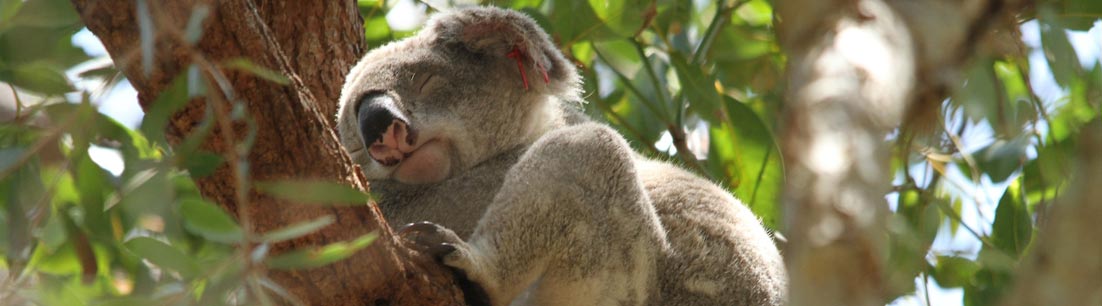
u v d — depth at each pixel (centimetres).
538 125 765
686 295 643
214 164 430
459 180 715
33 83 448
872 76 277
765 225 789
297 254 418
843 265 255
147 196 427
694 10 937
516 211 586
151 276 506
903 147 451
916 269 551
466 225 697
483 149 739
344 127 732
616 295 604
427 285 531
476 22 739
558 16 794
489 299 571
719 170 807
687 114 921
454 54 746
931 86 306
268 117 475
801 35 289
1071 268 289
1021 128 640
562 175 598
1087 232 290
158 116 413
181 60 439
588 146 609
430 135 711
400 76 724
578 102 837
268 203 480
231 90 421
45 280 460
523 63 746
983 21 318
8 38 442
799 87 280
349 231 498
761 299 660
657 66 874
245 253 399
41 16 440
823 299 254
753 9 933
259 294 395
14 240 462
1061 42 516
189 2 436
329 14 770
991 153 669
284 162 483
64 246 529
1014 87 674
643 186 638
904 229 536
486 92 741
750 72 908
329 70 766
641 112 858
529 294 609
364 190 510
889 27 289
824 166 264
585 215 595
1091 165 298
